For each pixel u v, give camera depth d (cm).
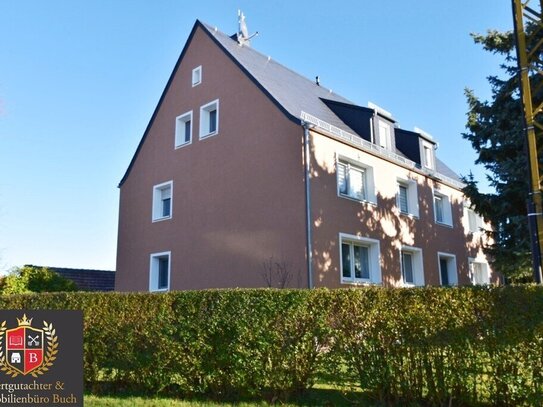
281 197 1545
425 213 2073
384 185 1841
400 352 679
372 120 1884
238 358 742
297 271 1452
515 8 1050
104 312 834
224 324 760
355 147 1723
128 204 2133
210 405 716
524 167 1395
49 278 1650
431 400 660
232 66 1831
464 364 646
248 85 1747
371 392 693
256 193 1622
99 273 2600
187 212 1848
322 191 1538
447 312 662
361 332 701
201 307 782
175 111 2038
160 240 1931
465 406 648
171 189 1944
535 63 1210
